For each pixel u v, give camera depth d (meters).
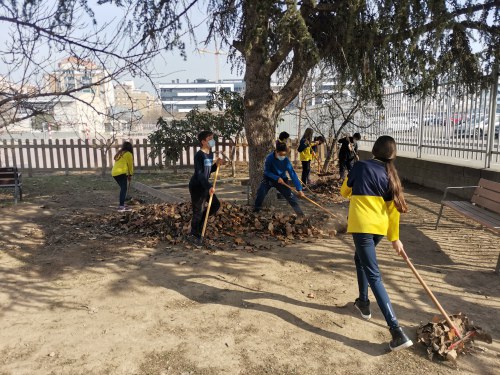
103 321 4.00
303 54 7.42
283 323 3.92
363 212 3.54
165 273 5.20
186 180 14.52
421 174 11.58
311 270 5.26
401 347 3.41
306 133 11.64
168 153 15.99
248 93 7.95
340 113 15.65
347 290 4.65
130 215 7.92
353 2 6.24
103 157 15.62
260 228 6.91
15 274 5.26
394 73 7.83
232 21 7.89
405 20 6.30
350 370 3.22
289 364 3.29
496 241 6.39
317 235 6.73
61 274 5.24
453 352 3.30
